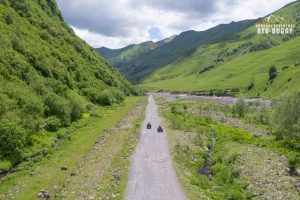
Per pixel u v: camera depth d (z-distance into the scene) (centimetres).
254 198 3809
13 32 10100
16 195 3925
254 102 17012
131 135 7244
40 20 13662
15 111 5997
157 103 16562
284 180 4297
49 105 7600
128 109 12544
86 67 14125
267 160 5262
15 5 12675
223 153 5850
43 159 5338
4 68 7731
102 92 12756
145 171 4638
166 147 6141
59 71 10694
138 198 3675
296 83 19975
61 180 4397
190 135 7519
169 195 3772
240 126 9206
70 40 14875
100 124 8675
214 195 3906
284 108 7038
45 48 11331
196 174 4750
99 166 4944
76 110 8769
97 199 3659
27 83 8094
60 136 6819
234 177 4594
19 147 5388
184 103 16988
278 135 7188
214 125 9206
